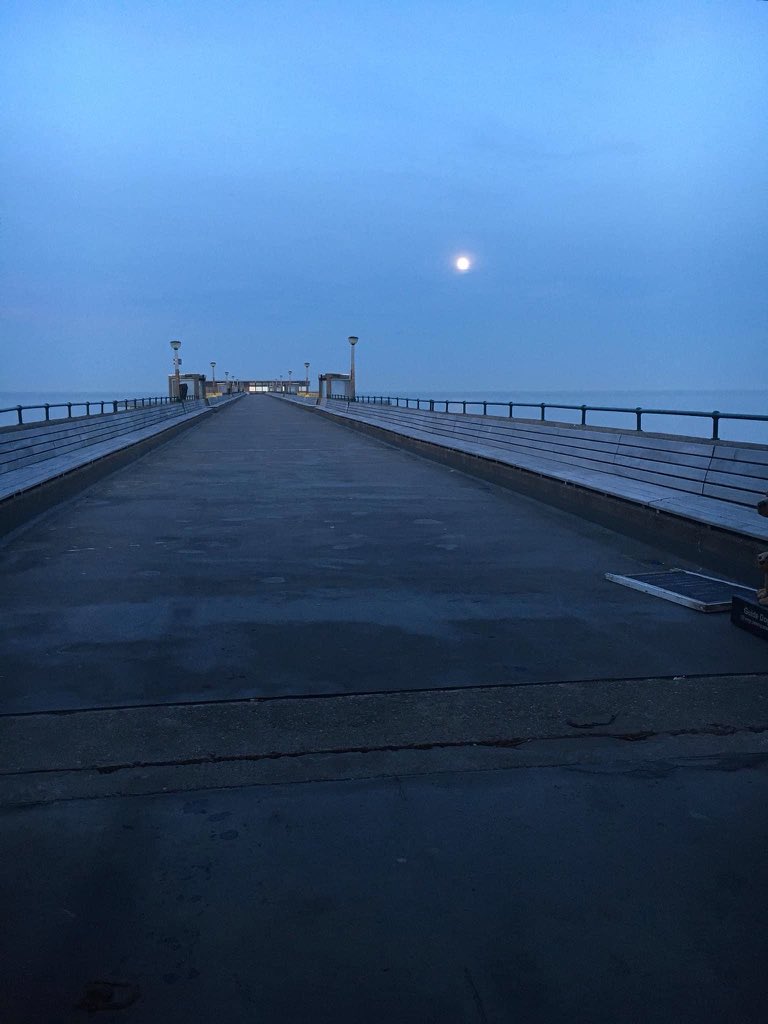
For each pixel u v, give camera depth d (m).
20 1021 2.36
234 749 4.12
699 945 2.69
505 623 6.42
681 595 7.02
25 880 3.02
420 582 7.77
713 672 5.26
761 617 5.98
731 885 3.01
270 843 3.27
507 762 4.00
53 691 4.90
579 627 6.30
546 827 3.40
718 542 8.20
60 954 2.63
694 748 4.16
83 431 17.45
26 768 3.90
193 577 7.92
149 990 2.48
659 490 10.54
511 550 9.31
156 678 5.14
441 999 2.45
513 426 16.64
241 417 48.94
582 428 13.47
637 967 2.59
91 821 3.43
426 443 21.73
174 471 17.66
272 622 6.42
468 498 13.60
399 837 3.32
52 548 9.27
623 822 3.45
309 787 3.74
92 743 4.18
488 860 3.16
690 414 10.28
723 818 3.48
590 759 4.04
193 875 3.05
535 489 13.52
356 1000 2.45
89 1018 2.38
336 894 2.94
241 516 11.62
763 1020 2.38
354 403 40.31
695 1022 2.37
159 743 4.18
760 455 9.07
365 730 4.36
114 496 13.61
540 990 2.49
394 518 11.52
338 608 6.84
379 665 5.41
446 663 5.45
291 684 5.04
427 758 4.04
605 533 10.34
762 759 4.04
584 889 2.98
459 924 2.79
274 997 2.46
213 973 2.55
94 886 2.98
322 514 11.84
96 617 6.52
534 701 4.77
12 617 6.50
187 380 61.81
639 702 4.75
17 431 13.40
